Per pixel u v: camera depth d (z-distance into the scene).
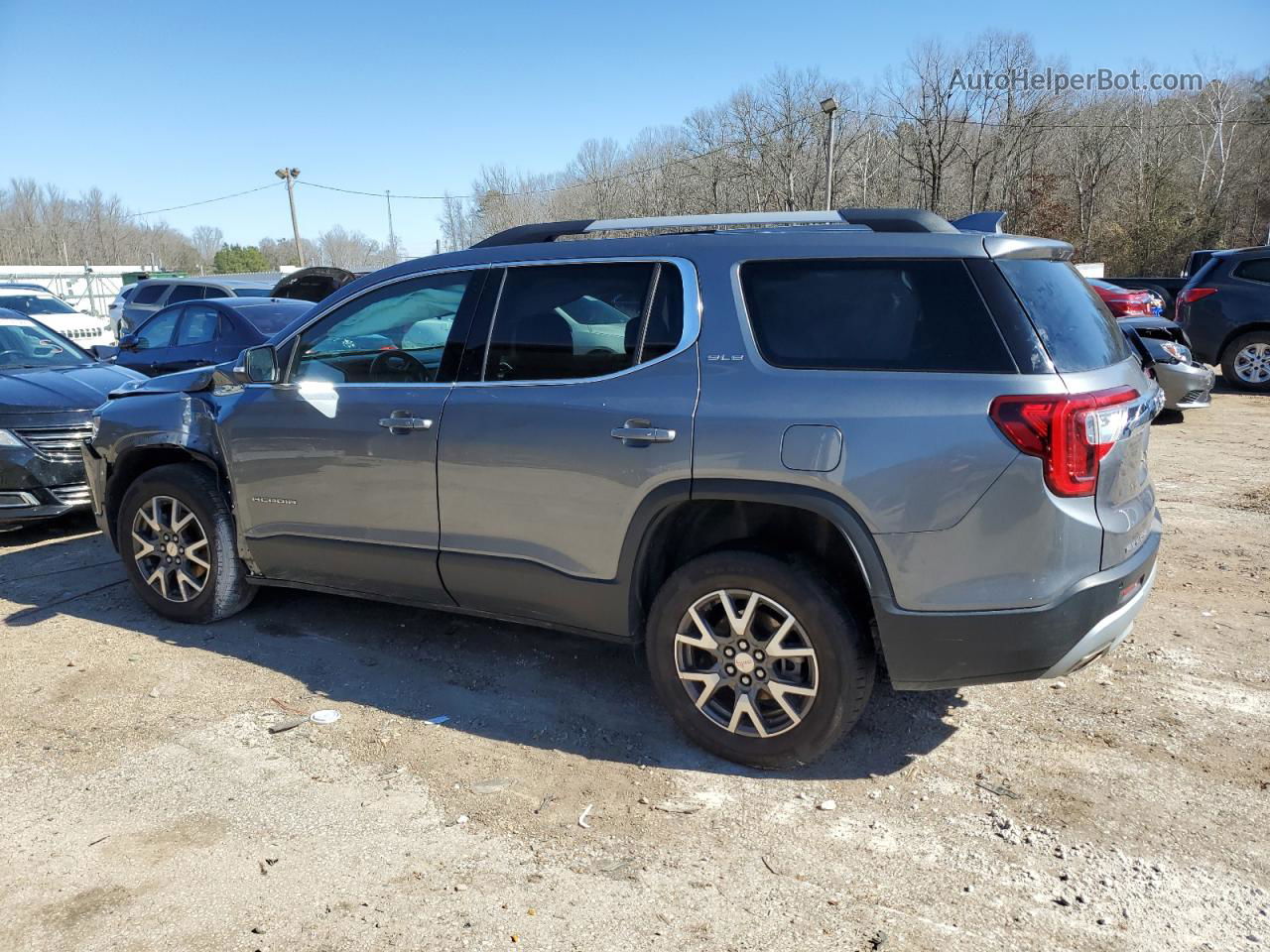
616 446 3.45
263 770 3.51
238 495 4.57
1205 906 2.70
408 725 3.86
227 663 4.46
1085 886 2.80
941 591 3.05
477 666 4.42
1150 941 2.57
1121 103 51.53
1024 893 2.77
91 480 5.25
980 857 2.95
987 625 3.03
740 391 3.28
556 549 3.67
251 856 2.99
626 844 3.04
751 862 2.94
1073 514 2.98
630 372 3.52
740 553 3.33
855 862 2.94
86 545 6.50
